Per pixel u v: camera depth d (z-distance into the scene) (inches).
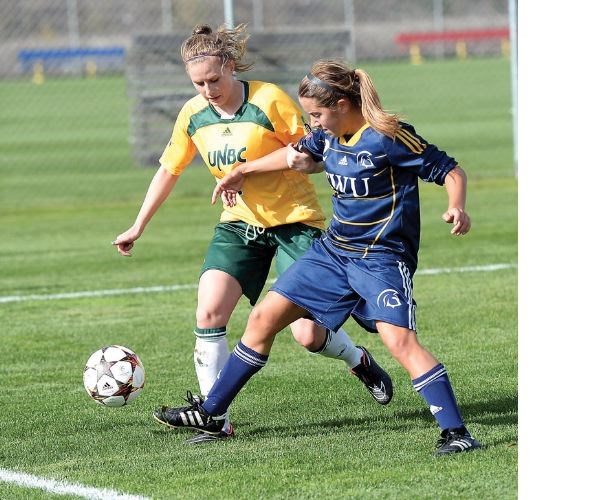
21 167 2591.0
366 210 618.2
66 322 1078.4
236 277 706.2
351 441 659.4
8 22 6048.2
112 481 593.6
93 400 787.4
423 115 3341.5
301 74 2367.1
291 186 714.8
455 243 1470.2
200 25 699.4
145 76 2506.2
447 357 888.9
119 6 6141.7
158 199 738.8
